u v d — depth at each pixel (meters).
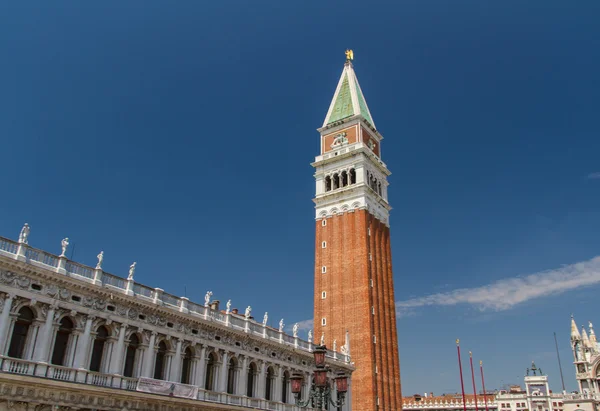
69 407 44.31
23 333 43.81
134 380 50.53
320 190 122.31
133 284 53.50
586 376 137.88
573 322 145.62
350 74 134.25
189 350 58.88
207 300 62.19
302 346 78.25
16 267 42.94
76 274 48.22
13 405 40.50
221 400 59.94
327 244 116.00
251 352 67.00
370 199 118.19
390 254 122.38
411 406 169.62
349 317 106.19
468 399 163.38
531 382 159.25
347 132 124.06
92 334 48.41
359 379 99.62
